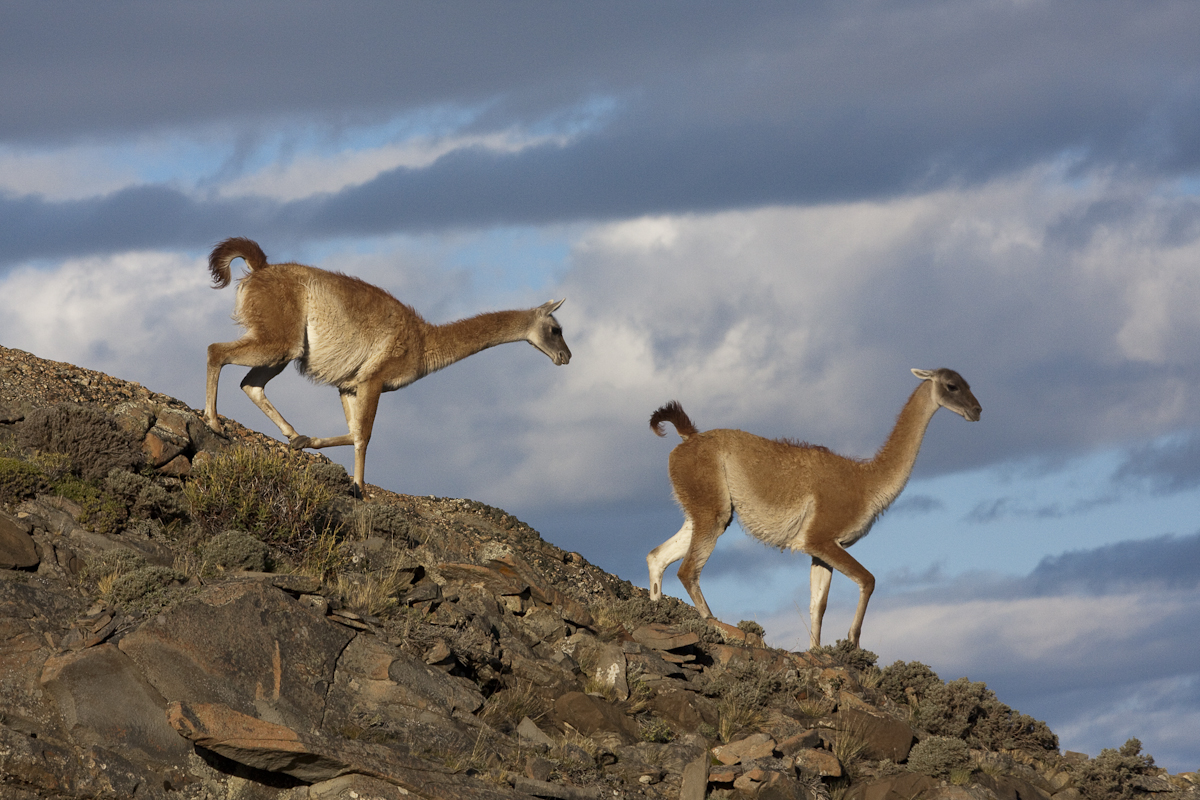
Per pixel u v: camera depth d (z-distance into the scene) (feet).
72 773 44.68
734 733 67.82
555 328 104.17
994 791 70.13
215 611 52.70
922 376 88.22
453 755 53.31
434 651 59.67
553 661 68.64
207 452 77.77
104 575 56.59
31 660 48.55
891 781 66.23
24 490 61.05
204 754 48.34
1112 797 76.33
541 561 94.79
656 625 78.95
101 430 68.64
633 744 63.05
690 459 86.84
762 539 87.40
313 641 55.21
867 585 84.38
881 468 86.22
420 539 82.53
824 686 76.33
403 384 95.81
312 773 48.98
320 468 87.10
